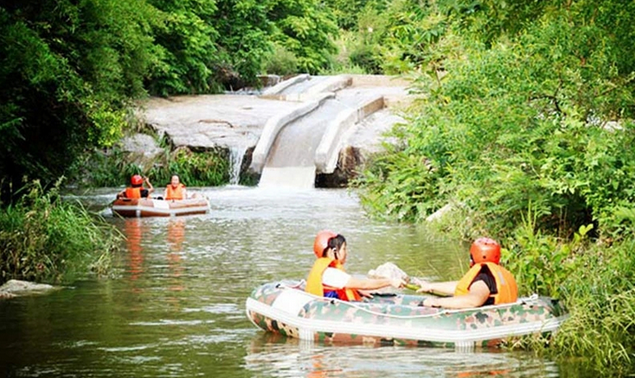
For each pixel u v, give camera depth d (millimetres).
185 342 10469
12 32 20328
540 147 17031
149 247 18578
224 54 47750
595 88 16656
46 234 16328
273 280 14633
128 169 34188
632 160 15219
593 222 16688
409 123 26016
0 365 9555
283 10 55812
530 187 16859
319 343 10305
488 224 18500
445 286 10609
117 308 12398
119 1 24672
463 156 19344
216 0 48844
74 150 25688
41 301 12906
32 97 22906
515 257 12617
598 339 9977
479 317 10039
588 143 15523
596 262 12047
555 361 9508
